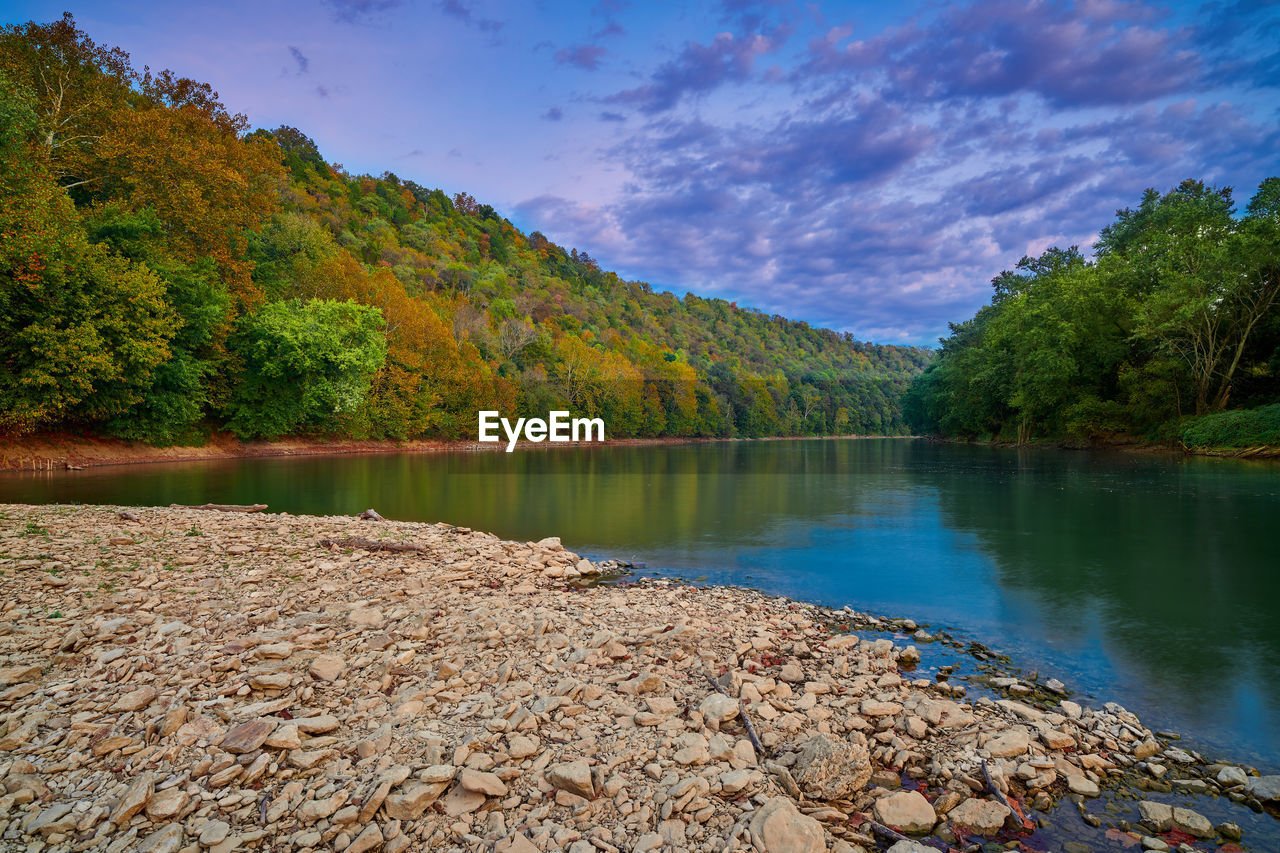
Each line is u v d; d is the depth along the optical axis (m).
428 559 10.92
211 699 5.06
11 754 4.23
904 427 180.25
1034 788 4.51
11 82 23.66
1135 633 8.09
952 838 3.98
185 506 15.85
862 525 16.55
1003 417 66.50
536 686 5.66
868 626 8.44
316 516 14.98
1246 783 4.59
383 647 6.40
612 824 3.79
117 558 9.37
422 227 137.00
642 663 6.36
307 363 41.41
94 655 5.79
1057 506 19.03
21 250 23.06
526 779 4.20
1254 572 11.08
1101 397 48.75
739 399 135.12
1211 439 36.22
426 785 3.92
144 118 32.62
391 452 54.00
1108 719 5.58
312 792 3.93
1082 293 46.50
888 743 5.02
